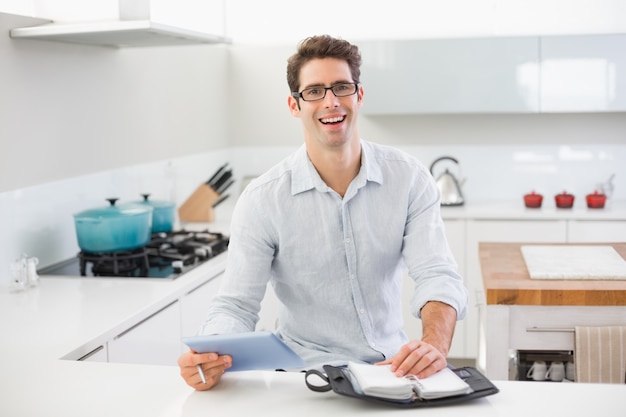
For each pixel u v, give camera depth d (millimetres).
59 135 3416
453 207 4766
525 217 4520
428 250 2191
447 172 4879
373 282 2246
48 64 3334
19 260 2959
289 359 1735
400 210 2230
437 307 2062
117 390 1823
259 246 2201
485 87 4605
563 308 2648
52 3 3246
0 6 3326
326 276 2225
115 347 2492
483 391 1708
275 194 2195
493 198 5113
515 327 2688
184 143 4652
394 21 5031
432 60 4633
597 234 4477
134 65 4039
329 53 2012
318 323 2279
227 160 5328
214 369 1777
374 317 2271
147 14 3273
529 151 5047
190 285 3084
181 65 4594
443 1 4957
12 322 2531
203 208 4445
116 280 3117
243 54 5266
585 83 4520
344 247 2199
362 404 1691
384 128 5148
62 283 3068
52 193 3375
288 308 2316
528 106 4582
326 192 2170
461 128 5090
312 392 1769
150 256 3547
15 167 3137
